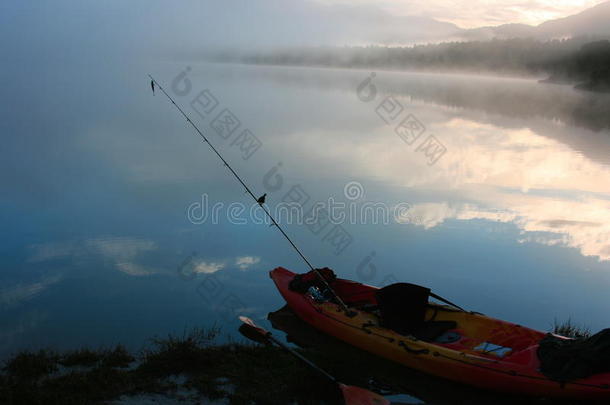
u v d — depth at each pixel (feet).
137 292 26.81
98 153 59.00
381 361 21.48
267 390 17.57
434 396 18.95
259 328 20.76
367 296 25.84
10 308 24.73
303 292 25.91
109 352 20.16
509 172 55.06
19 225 35.88
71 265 29.76
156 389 17.12
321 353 21.30
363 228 37.32
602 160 61.16
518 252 33.53
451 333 22.48
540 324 25.09
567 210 42.01
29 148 60.44
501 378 18.62
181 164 54.85
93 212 38.99
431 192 46.73
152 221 37.35
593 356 17.69
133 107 96.48
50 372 18.24
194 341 21.07
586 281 29.55
